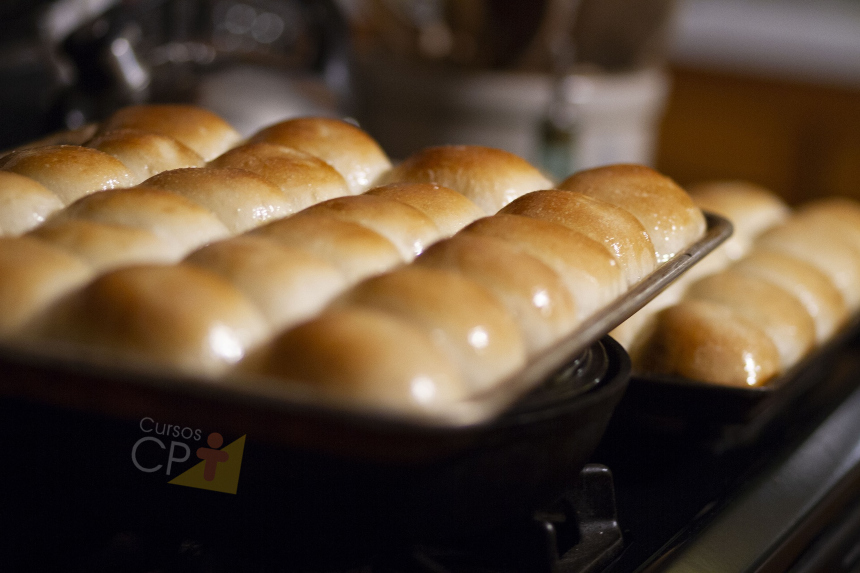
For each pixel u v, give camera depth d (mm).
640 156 1694
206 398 759
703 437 960
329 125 984
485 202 934
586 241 866
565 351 796
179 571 834
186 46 1253
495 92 1518
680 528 896
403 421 750
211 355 783
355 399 771
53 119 1158
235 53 1269
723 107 2799
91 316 786
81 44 1145
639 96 1582
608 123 1561
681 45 2861
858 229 1158
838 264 1099
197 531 830
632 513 907
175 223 842
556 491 845
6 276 795
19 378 785
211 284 799
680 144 2926
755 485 939
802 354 1007
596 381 852
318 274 816
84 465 819
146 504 824
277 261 814
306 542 822
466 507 816
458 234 862
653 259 906
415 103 1581
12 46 1260
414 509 808
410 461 776
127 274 796
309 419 759
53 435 813
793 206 2746
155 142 926
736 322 985
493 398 762
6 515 843
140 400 775
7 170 880
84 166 883
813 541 951
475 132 1571
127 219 840
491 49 1538
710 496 925
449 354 798
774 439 990
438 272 821
